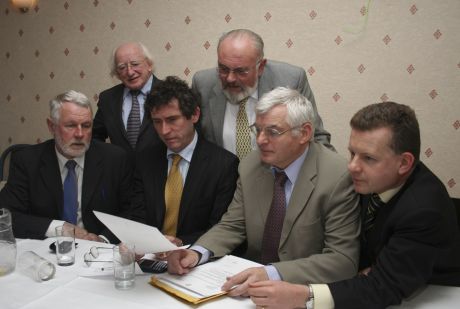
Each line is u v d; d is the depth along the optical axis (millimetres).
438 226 1155
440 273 1302
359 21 2611
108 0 3264
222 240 1617
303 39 2754
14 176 2074
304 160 1560
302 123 1472
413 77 2553
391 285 1147
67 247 1471
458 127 2508
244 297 1211
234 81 1976
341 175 1481
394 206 1250
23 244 1633
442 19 2445
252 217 1641
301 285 1162
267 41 2844
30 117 3734
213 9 2949
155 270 1387
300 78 2172
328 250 1413
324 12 2678
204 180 1959
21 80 3703
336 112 2758
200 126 2246
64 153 2057
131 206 2094
